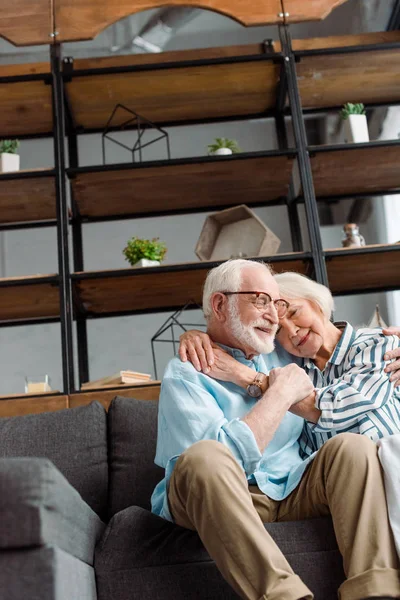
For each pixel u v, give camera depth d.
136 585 1.62
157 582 1.62
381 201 4.94
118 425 2.29
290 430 2.02
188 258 5.43
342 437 1.70
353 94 3.66
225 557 1.47
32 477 1.34
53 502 1.36
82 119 3.63
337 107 3.73
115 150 5.71
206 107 3.64
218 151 3.38
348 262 3.29
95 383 2.96
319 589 1.60
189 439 1.77
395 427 1.91
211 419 1.79
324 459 1.70
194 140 5.77
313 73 3.50
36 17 3.38
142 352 5.29
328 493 1.65
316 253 3.13
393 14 4.42
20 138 3.68
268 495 1.84
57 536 1.38
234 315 2.04
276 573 1.43
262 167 3.39
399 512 1.57
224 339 2.08
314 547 1.64
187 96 3.55
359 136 3.39
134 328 5.34
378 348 2.08
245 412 1.92
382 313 5.10
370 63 3.46
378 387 1.98
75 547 1.50
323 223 5.77
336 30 5.38
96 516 1.76
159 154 5.73
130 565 1.63
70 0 3.40
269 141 5.79
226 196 3.60
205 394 1.88
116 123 3.67
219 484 1.51
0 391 5.27
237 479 1.54
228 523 1.47
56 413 2.33
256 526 1.48
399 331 2.15
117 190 3.44
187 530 1.68
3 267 5.50
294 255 3.13
